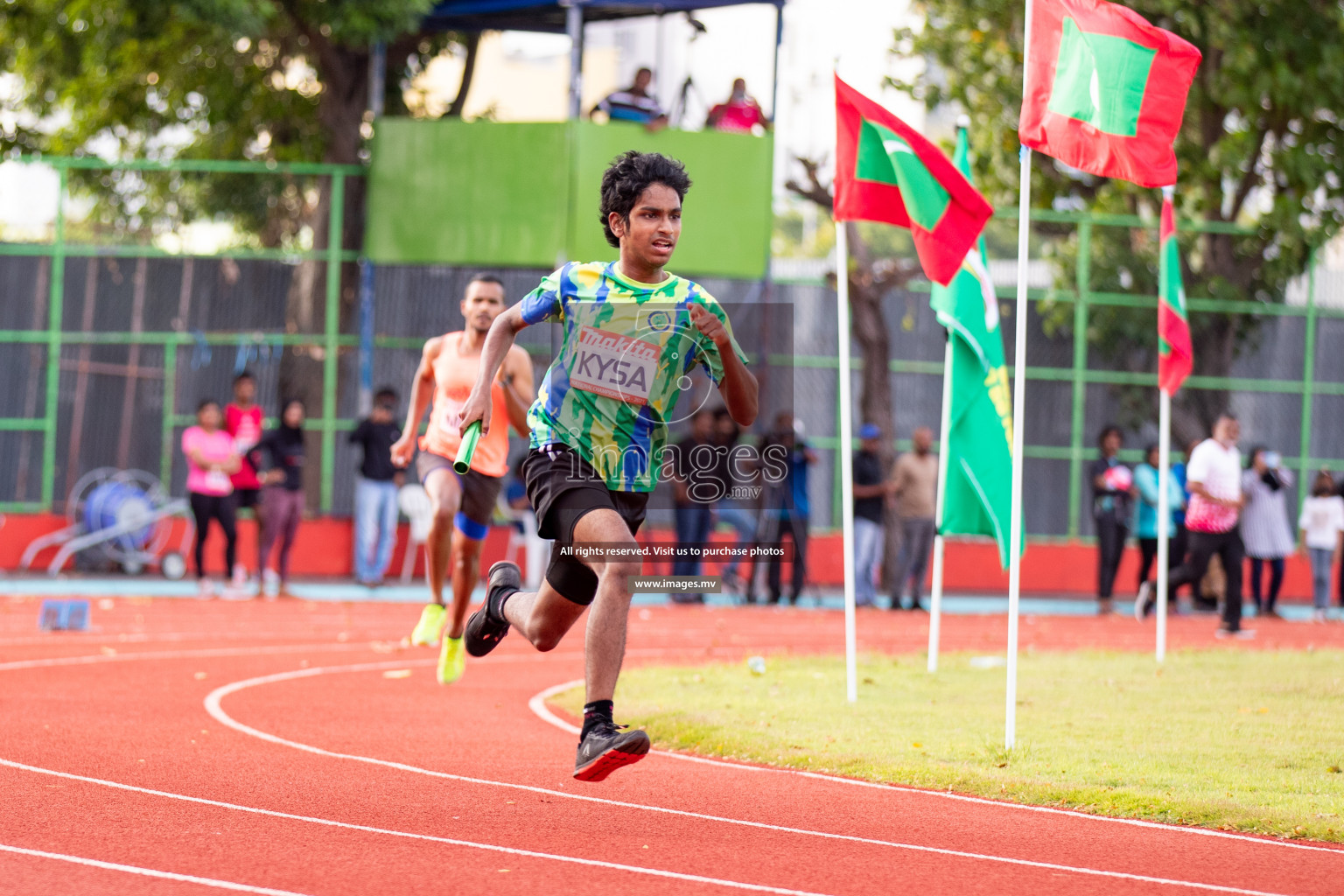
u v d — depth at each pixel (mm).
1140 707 18266
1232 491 30078
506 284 41500
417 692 20406
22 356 40438
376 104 41938
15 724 16266
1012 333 43688
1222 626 30422
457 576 17781
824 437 42250
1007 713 15328
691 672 22094
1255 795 12938
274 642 26688
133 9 39906
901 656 24859
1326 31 40500
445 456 17688
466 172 41062
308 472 41250
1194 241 44031
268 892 9516
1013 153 43031
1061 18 16859
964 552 43188
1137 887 10125
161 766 13953
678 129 40750
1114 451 37875
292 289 41375
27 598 33344
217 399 40875
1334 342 44031
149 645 25406
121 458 40531
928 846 11312
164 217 41188
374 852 10672
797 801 13062
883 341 41969
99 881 9719
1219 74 41000
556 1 41594
